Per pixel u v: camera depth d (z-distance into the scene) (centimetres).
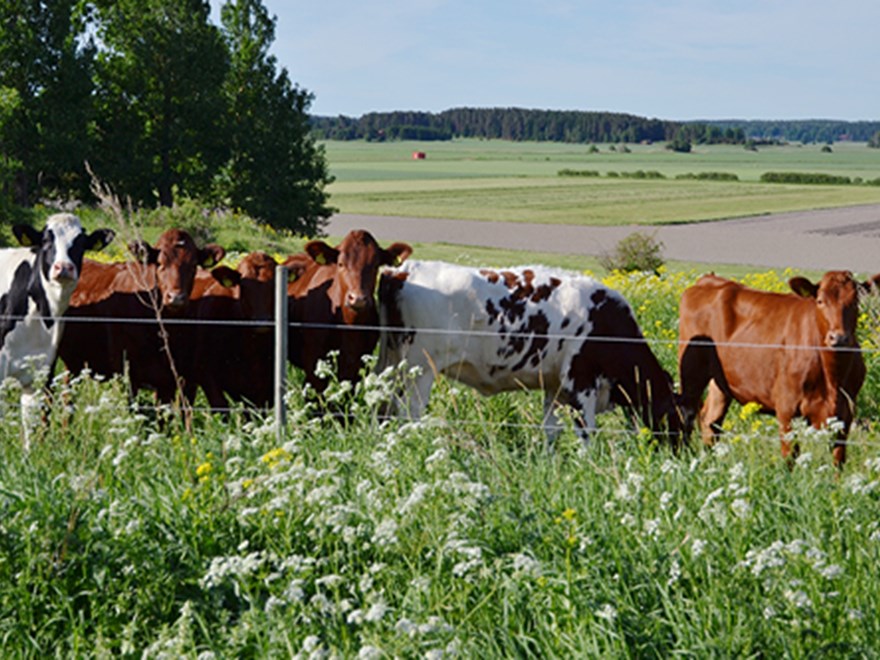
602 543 512
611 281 1898
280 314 746
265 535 530
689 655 425
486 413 927
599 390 941
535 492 590
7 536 498
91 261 1022
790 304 898
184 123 6200
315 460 661
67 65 5650
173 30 6188
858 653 423
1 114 5325
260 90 6506
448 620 458
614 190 14250
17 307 883
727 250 6531
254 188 6334
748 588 464
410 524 523
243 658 443
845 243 7131
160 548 505
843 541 530
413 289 898
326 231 7731
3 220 4712
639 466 649
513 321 908
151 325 943
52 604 475
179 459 640
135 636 467
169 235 919
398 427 697
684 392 991
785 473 657
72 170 5788
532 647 446
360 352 909
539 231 7806
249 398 970
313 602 438
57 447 675
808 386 855
